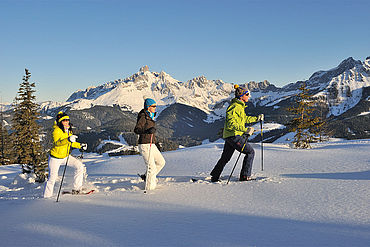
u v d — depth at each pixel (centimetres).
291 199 406
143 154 550
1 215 370
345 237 245
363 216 308
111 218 331
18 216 360
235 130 592
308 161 949
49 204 429
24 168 1194
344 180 542
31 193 658
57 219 334
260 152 1337
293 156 1136
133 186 591
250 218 317
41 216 353
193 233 268
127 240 253
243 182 562
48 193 532
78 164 557
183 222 307
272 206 371
